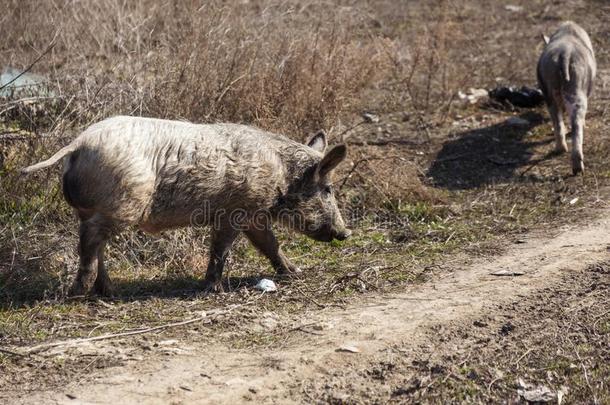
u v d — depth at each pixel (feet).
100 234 31.19
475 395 27.35
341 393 26.78
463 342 30.07
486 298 33.19
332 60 50.01
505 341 30.27
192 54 44.50
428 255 38.17
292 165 34.81
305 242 40.01
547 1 83.46
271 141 34.47
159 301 32.96
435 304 32.73
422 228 41.60
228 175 32.76
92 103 41.19
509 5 81.71
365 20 67.36
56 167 38.29
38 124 41.09
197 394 26.08
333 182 44.47
